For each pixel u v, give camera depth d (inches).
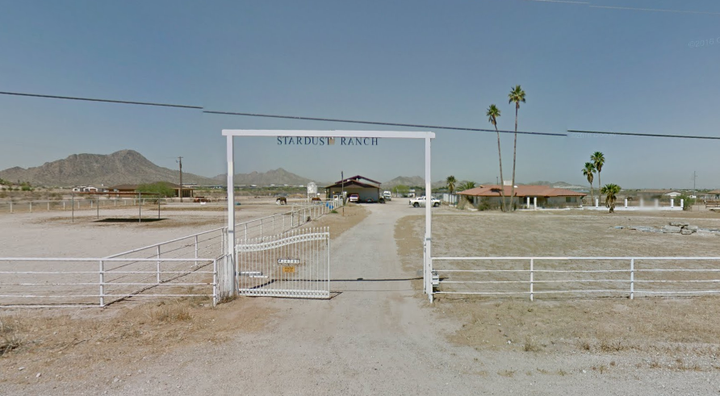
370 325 273.4
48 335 243.4
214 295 314.0
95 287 374.6
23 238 779.4
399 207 2181.3
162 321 273.3
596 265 516.7
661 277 443.2
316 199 2977.4
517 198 2091.5
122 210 1829.5
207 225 1071.0
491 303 322.7
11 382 182.2
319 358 217.5
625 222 1284.4
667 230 954.1
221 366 205.0
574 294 356.8
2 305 310.0
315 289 368.5
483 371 199.9
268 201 2842.0
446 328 265.6
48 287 376.2
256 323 275.0
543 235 889.5
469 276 442.9
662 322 265.1
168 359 212.5
